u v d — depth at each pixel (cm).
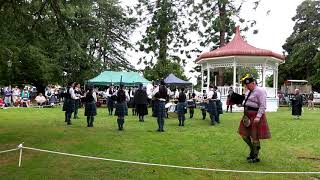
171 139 1174
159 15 3888
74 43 1320
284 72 5447
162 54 4194
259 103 827
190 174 739
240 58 2736
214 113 1653
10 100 2956
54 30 1270
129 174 736
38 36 1264
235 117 2062
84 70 4450
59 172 754
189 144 1081
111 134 1280
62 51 4084
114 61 5112
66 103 1594
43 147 1016
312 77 4816
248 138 849
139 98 1748
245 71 4284
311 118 2086
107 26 4991
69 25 1298
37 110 2477
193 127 1538
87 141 1118
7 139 1152
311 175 734
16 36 1297
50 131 1341
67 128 1443
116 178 708
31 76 3841
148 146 1041
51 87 3316
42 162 840
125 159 873
